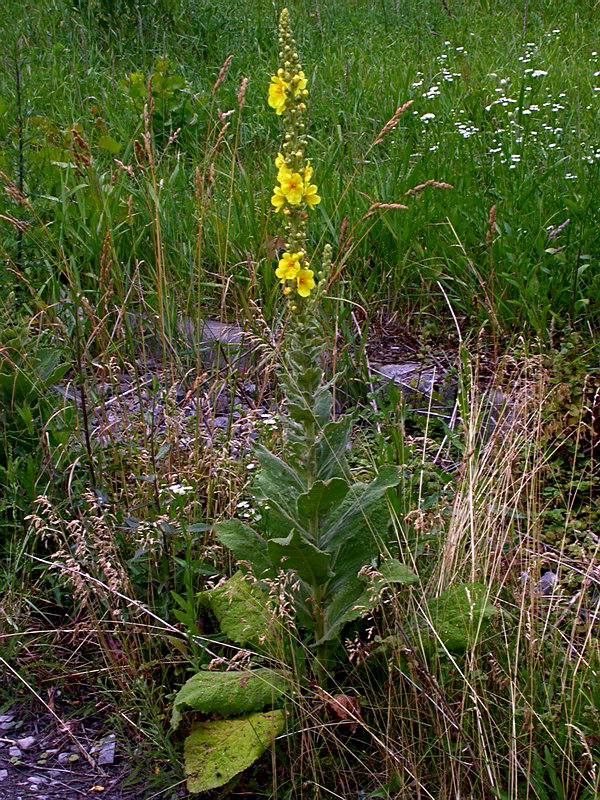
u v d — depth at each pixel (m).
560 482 2.44
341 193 3.44
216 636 1.91
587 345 2.75
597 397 2.49
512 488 2.24
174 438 2.31
